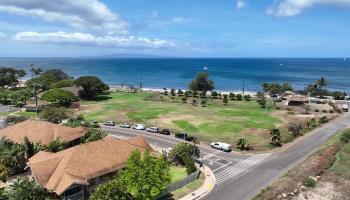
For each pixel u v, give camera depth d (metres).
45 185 57.81
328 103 159.00
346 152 86.25
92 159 63.34
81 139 84.44
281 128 108.94
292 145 93.19
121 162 65.75
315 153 83.81
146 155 56.06
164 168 56.19
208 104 156.62
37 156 67.69
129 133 103.62
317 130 109.31
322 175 71.62
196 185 64.94
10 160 66.69
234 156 83.62
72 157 61.91
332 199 60.34
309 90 183.50
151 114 128.88
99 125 111.62
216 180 68.19
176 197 59.66
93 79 167.00
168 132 103.00
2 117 121.19
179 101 164.88
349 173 71.94
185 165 74.38
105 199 48.44
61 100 139.25
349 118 127.88
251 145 92.56
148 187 52.97
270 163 78.44
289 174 70.19
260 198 59.00
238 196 60.41
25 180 53.50
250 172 72.56
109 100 163.75
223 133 103.25
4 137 74.69
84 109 138.50
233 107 149.00
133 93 192.62
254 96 189.12
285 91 187.25
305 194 62.06
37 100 142.38
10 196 50.66
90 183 60.69
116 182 51.06
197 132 104.62
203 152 86.38
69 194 57.28
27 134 81.94
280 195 60.81
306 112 135.88
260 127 109.69
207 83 186.88
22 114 127.50
